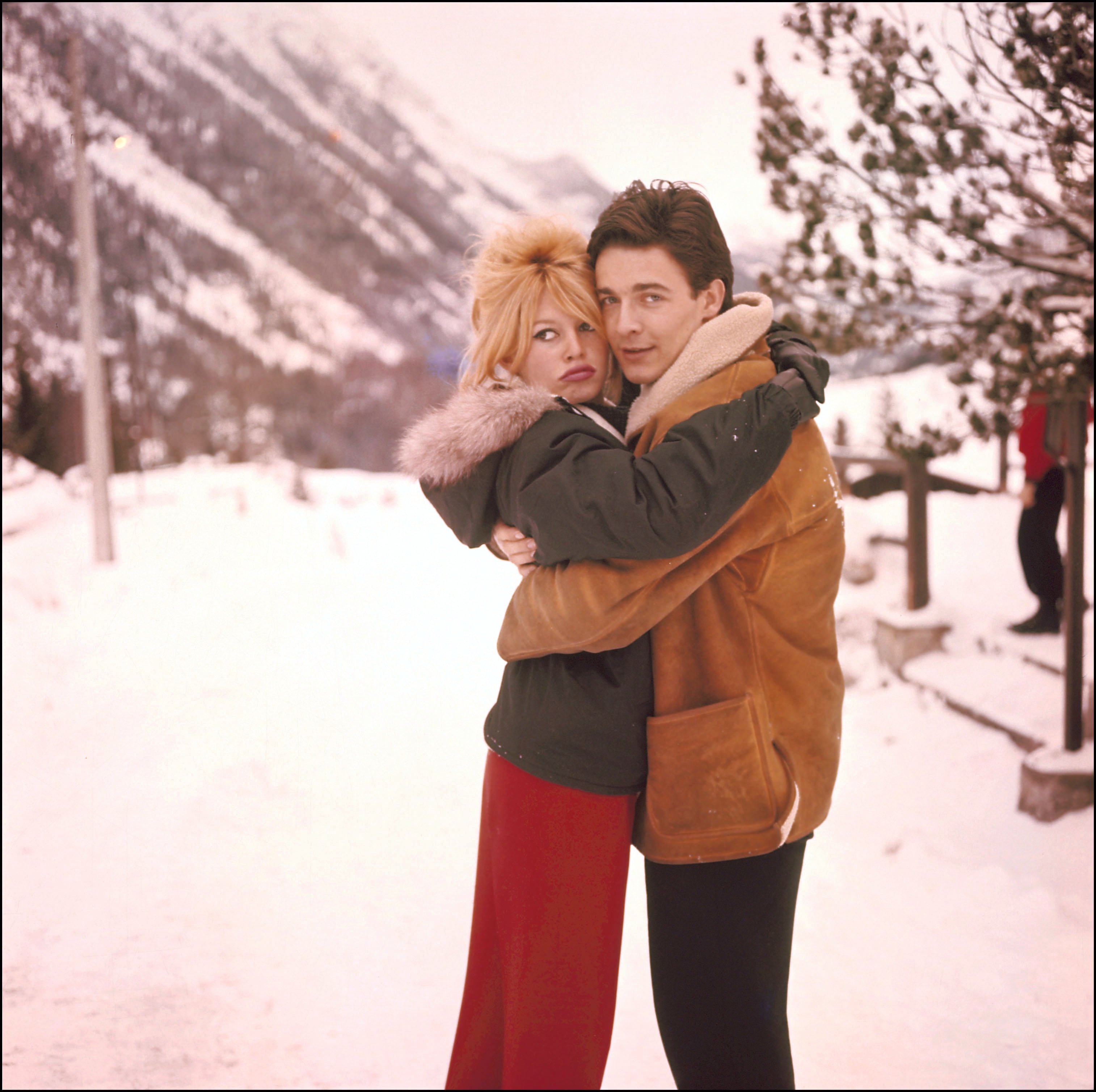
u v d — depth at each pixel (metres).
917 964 3.15
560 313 1.47
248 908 3.70
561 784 1.40
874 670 6.29
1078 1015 2.79
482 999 1.53
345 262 171.25
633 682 1.41
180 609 9.33
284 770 5.14
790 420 1.27
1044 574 5.68
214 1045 2.83
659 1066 2.69
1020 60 3.34
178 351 105.69
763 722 1.39
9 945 3.46
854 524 7.90
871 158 3.79
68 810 4.72
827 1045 2.73
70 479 21.73
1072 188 3.52
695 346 1.38
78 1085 2.62
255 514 17.39
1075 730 4.12
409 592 10.56
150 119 188.88
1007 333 3.91
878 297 4.00
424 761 5.32
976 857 3.83
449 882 3.90
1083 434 4.04
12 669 7.15
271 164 195.12
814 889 3.75
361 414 95.94
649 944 1.47
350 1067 2.70
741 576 1.40
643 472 1.23
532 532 1.34
